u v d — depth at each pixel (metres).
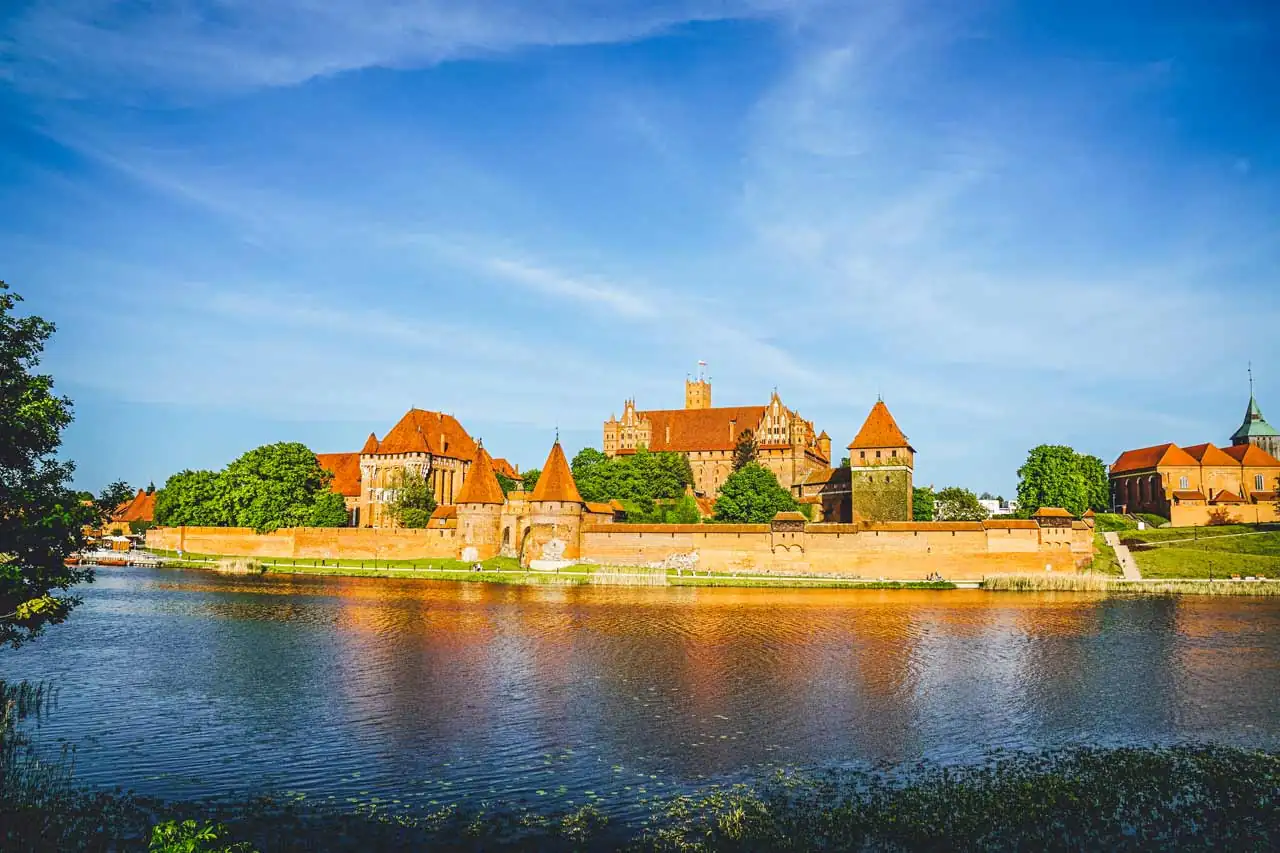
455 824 29.34
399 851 27.30
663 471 157.75
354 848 27.45
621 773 34.38
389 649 59.94
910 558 109.69
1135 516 151.25
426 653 58.47
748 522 134.12
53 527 39.94
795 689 48.25
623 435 198.62
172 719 41.78
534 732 39.78
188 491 154.12
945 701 45.81
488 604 85.62
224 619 74.06
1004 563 107.62
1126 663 56.12
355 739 38.69
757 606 84.56
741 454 178.12
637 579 108.00
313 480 150.88
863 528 111.19
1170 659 57.56
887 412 135.12
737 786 32.94
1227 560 115.56
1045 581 103.06
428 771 34.56
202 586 102.69
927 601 89.56
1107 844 27.66
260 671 52.56
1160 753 36.97
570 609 81.75
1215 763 35.44
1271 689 49.00
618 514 136.50
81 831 28.33
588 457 171.00
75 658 56.44
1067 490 142.75
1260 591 98.69
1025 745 38.19
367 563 129.00
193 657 56.88
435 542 130.00
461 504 129.00
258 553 140.00
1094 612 81.00
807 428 193.88
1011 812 30.08
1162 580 104.56
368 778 33.75
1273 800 31.20
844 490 150.00
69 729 40.09
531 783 33.25
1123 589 101.50
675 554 117.00
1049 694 47.50
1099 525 143.00
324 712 43.16
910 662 55.94
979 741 38.75
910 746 37.97
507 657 57.19
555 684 49.25
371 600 88.75
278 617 75.50
